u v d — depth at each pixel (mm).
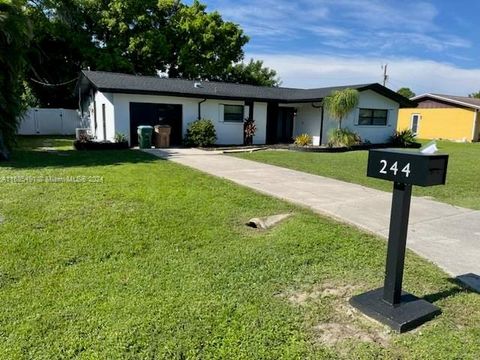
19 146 13805
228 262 3645
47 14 21375
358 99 16312
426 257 3912
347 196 6691
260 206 5734
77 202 5480
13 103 9945
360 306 2812
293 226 4754
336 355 2305
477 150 17422
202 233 4441
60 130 21141
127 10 23031
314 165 10734
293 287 3184
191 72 26453
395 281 2783
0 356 2217
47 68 23000
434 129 26688
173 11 26453
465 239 4527
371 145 17438
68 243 3975
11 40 9391
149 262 3605
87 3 22516
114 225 4578
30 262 3510
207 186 7023
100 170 8320
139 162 9930
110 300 2871
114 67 23016
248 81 33094
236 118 17203
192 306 2816
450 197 7070
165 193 6305
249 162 10922
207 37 25891
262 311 2781
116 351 2283
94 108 17156
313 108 18094
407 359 2271
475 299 3041
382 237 4473
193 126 15492
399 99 18484
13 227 4363
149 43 23406
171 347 2334
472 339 2480
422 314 2701
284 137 19375
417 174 2494
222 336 2463
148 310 2740
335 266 3619
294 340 2441
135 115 14859
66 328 2500
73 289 3035
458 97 27672
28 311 2697
